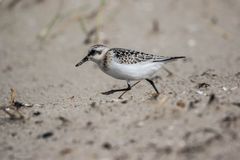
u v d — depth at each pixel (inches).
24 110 460.4
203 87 488.7
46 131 394.0
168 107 403.2
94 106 427.5
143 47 724.7
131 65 455.5
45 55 723.4
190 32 772.0
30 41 770.8
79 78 624.7
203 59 677.9
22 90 578.6
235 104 400.5
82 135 376.8
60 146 366.6
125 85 564.4
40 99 529.0
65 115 420.8
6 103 511.5
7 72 666.2
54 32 784.3
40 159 353.7
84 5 827.4
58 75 643.5
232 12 831.7
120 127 380.8
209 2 850.1
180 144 351.9
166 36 759.7
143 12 818.8
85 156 349.1
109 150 352.8
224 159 334.3
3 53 735.7
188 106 400.5
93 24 791.1
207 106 398.9
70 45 748.6
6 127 415.8
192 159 337.1
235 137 354.6
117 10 819.4
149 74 466.0
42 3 855.1
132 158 342.0
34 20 821.2
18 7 859.4
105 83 593.3
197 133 361.1
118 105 423.2
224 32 772.6
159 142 355.9
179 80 552.4
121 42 739.4
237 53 698.8
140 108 410.3
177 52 708.7
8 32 801.6
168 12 821.9
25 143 380.8
